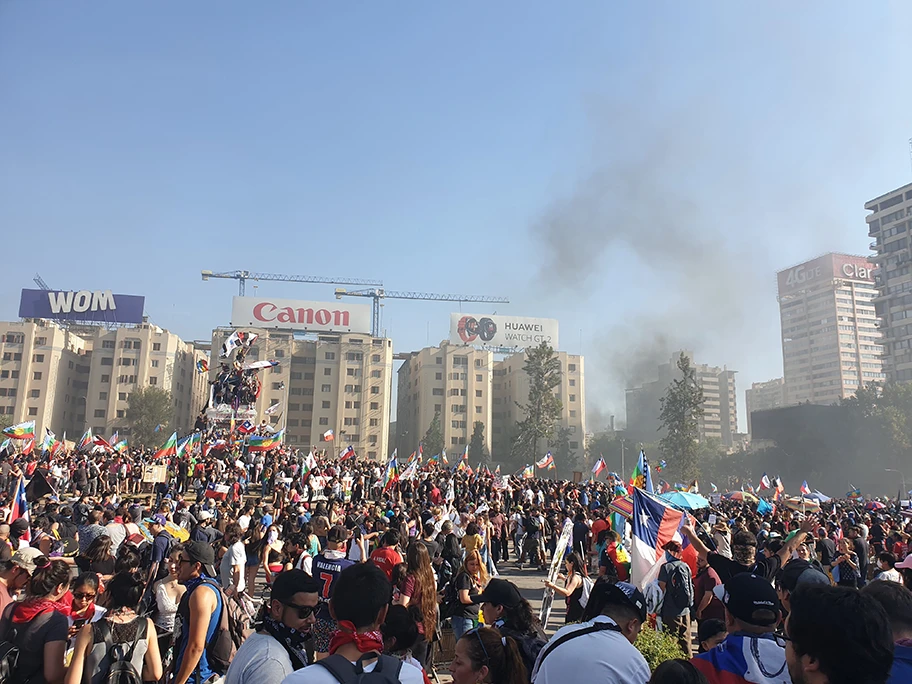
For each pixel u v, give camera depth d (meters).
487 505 25.02
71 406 124.25
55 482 30.66
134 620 5.73
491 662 4.80
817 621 3.02
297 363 132.62
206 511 18.33
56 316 123.88
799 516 19.53
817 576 5.95
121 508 14.32
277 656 4.27
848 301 187.75
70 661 5.71
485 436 134.12
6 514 14.75
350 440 128.25
